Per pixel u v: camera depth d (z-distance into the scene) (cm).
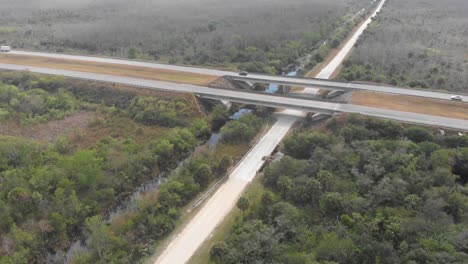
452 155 8112
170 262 6359
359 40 18562
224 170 8812
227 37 18200
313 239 6250
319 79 12950
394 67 14588
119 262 6156
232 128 10250
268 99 11450
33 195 7106
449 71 13850
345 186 7362
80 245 6912
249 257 5903
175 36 19100
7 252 6281
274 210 6944
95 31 19762
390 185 7138
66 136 10412
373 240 5994
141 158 8894
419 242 5775
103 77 13550
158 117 11081
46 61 15525
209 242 6762
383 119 9762
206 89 12325
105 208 7788
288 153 9419
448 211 6656
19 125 10962
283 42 17988
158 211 7325
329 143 9006
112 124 11025
